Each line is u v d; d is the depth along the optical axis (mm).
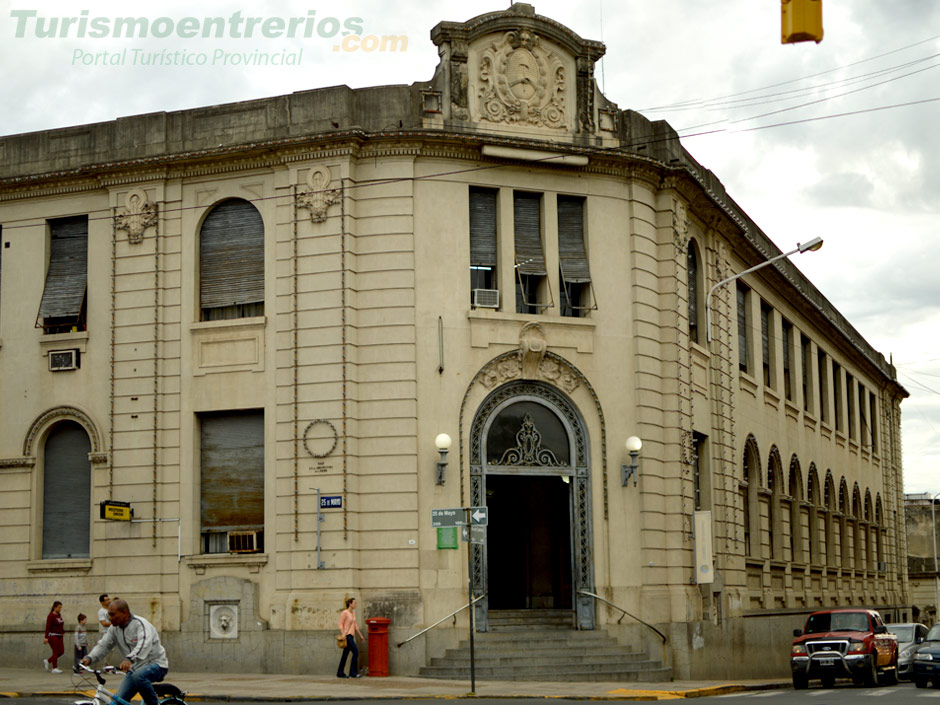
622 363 32156
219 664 29531
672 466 32781
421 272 30375
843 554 55125
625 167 32688
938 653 30609
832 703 23344
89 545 31891
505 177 31484
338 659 28453
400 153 30484
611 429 31656
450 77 31078
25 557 31984
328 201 30219
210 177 31672
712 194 36125
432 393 30031
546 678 28672
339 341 29703
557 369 31312
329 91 30672
